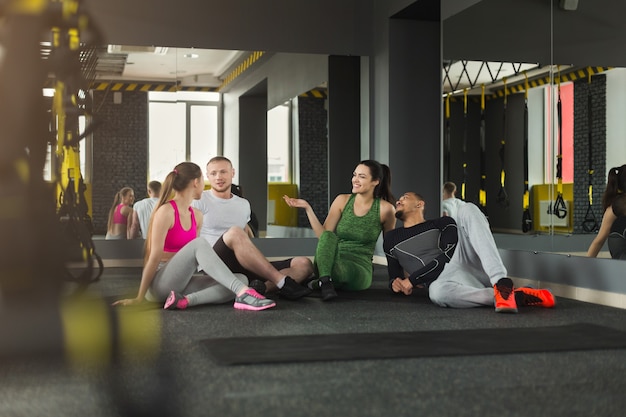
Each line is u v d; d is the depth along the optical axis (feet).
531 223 17.57
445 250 15.20
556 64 16.53
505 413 6.61
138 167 24.26
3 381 5.92
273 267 14.82
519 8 17.95
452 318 12.60
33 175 2.90
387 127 24.95
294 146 25.89
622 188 14.30
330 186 26.13
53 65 3.32
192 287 13.87
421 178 25.04
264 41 25.50
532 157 17.56
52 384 6.12
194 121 24.80
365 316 12.75
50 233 2.95
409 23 25.07
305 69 26.00
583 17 15.39
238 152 25.18
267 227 25.55
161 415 4.42
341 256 16.48
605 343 10.03
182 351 9.23
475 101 19.92
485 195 19.70
